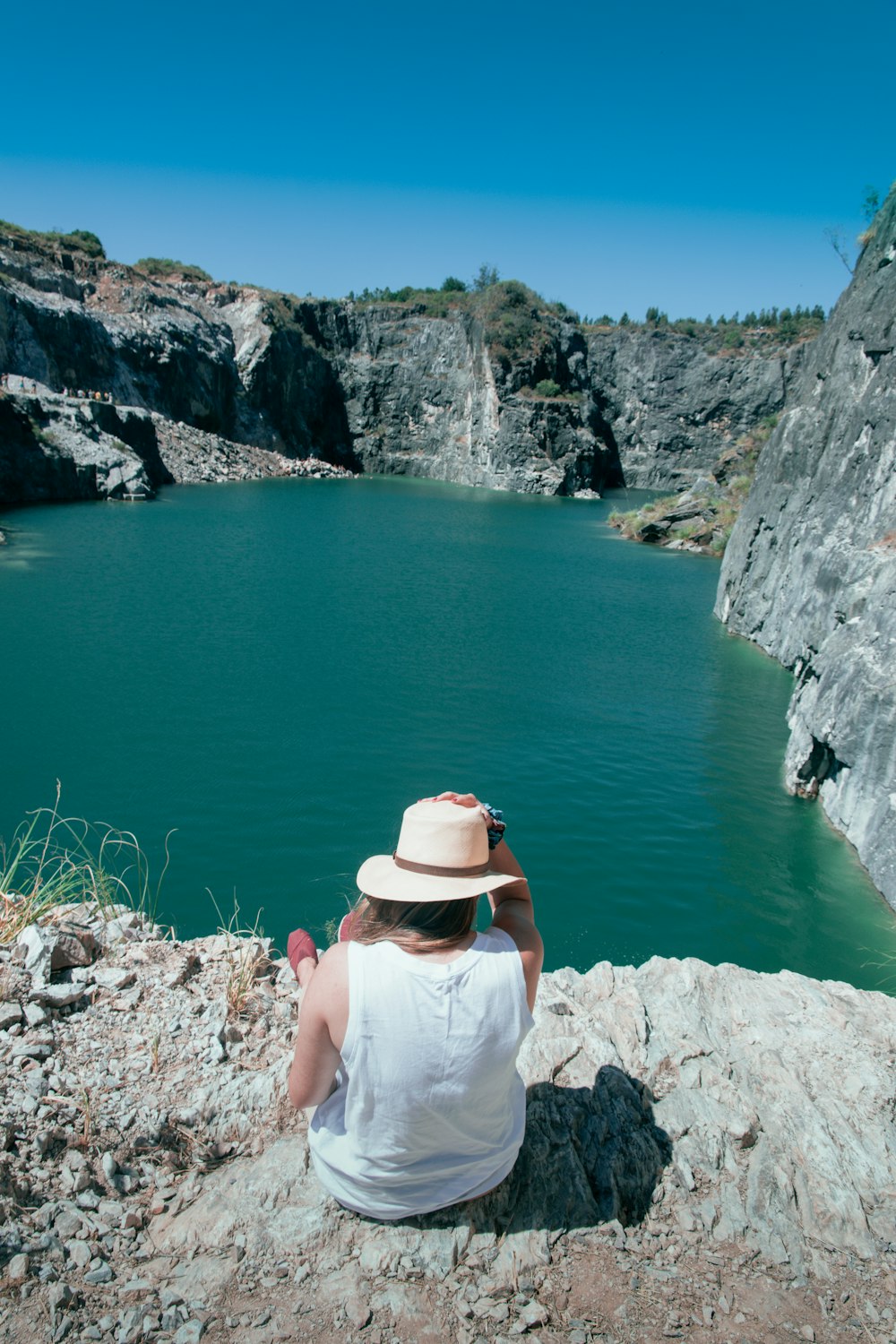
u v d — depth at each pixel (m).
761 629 30.47
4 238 77.12
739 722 21.86
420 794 16.36
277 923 11.69
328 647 26.70
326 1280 2.42
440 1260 2.48
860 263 28.31
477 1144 2.51
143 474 61.03
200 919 11.70
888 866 13.24
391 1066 2.28
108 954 3.94
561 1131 2.96
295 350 101.31
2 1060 3.14
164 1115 2.97
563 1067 3.30
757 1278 2.54
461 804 2.59
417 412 108.50
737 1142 3.03
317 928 11.51
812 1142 3.03
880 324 23.91
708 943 12.00
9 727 18.67
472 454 101.94
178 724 19.28
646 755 19.23
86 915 4.42
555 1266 2.52
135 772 16.56
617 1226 2.66
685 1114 3.12
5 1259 2.38
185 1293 2.35
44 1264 2.39
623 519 65.56
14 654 23.97
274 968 4.09
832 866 14.22
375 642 27.64
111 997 3.61
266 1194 2.68
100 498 59.00
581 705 22.62
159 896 12.28
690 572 47.09
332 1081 2.49
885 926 12.49
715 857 14.51
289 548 45.22
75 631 26.67
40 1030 3.31
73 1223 2.53
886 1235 2.72
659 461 110.19
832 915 12.74
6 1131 2.79
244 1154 2.90
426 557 46.00
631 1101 3.14
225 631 27.88
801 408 30.77
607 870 13.88
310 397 105.00
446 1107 2.35
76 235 87.19
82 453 58.81
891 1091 3.30
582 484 99.12
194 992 3.75
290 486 80.75
